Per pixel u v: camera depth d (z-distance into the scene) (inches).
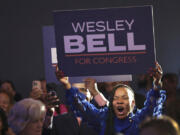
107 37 300.8
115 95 286.5
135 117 288.8
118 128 285.1
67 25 301.9
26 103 264.4
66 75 301.3
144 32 299.3
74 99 297.1
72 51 301.9
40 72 883.4
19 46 881.5
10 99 458.0
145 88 504.1
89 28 301.3
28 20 882.1
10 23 880.9
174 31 889.5
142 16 299.4
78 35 301.6
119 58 300.5
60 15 301.7
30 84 882.8
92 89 310.5
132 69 299.9
